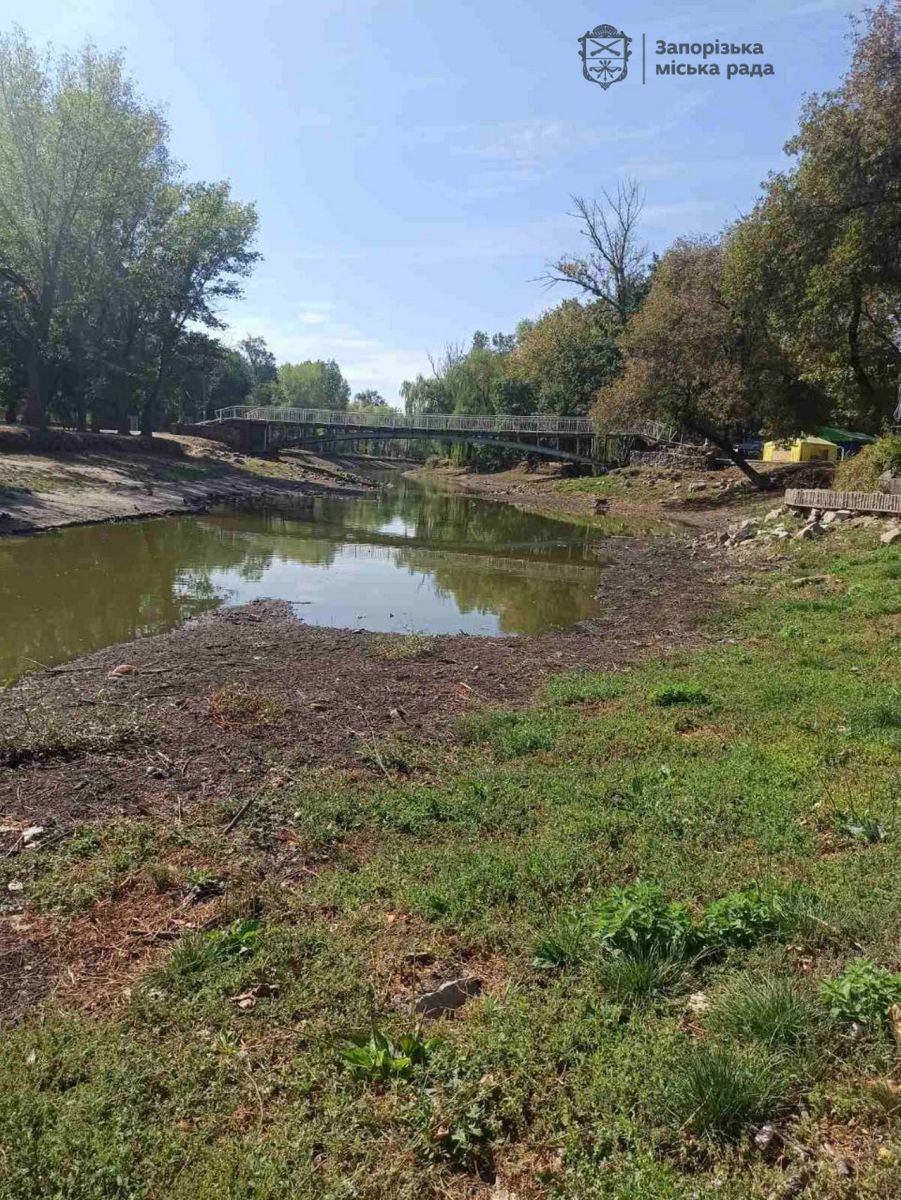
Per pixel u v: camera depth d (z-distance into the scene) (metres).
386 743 6.89
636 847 4.75
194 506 30.25
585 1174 2.52
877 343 26.59
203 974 3.63
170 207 38.19
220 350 44.47
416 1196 2.50
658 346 30.53
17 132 30.19
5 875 4.62
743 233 24.88
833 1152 2.55
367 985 3.55
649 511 34.41
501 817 5.34
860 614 11.12
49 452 31.36
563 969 3.61
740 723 6.97
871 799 5.08
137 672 9.27
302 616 13.54
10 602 13.62
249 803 5.63
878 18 20.05
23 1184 2.46
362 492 45.53
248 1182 2.49
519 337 66.31
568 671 9.64
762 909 3.79
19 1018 3.42
